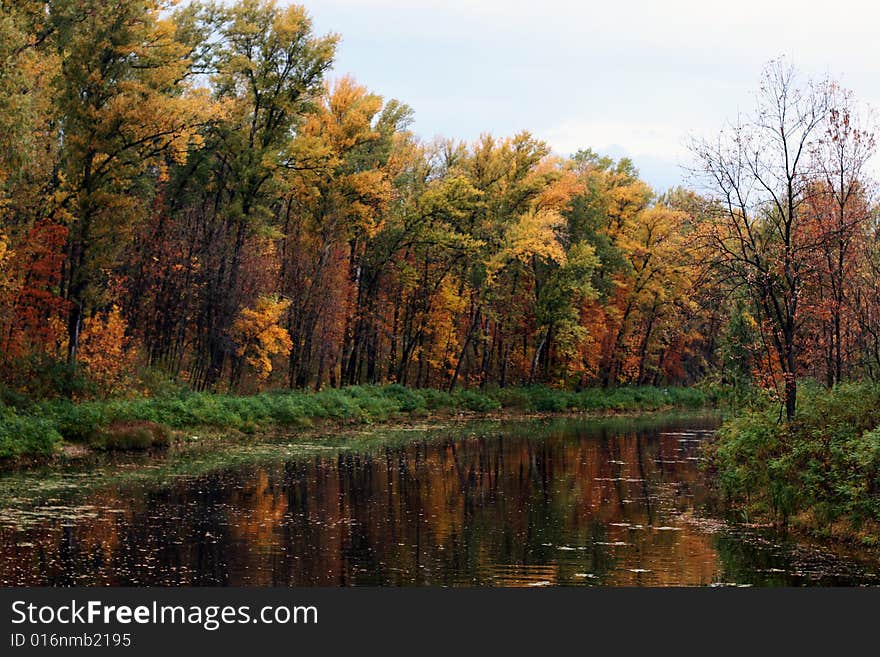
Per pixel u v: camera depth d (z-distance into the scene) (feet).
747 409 85.56
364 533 66.44
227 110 132.26
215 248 140.05
